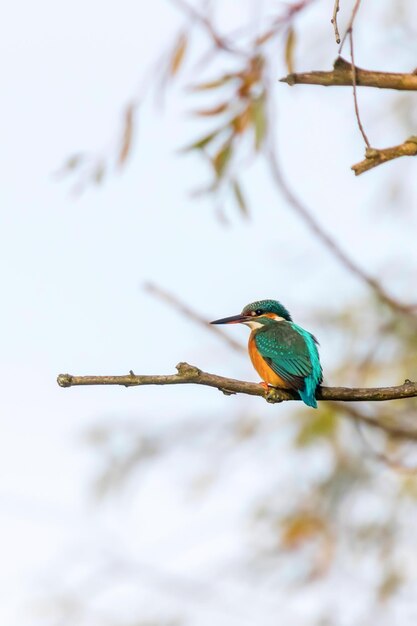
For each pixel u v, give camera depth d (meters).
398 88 8.04
